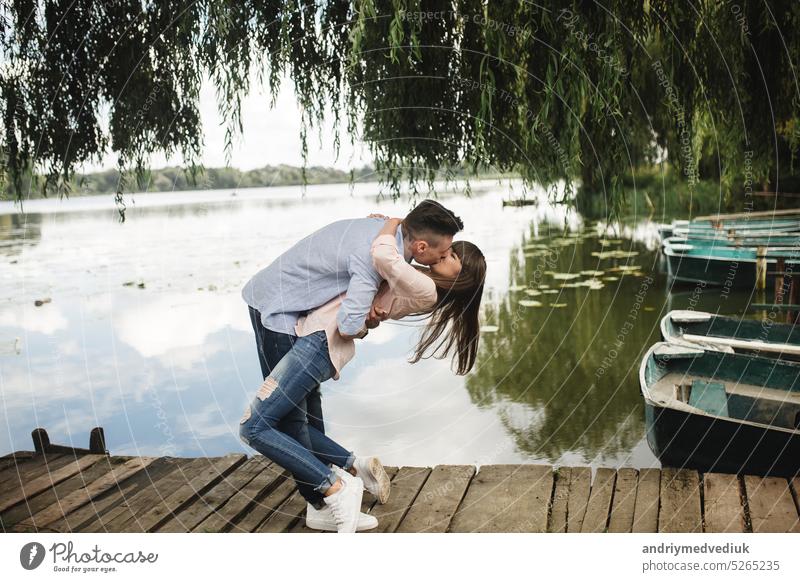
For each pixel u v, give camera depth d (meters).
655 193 11.93
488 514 2.18
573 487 2.38
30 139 3.68
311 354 1.88
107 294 6.87
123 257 9.09
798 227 8.48
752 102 3.95
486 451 3.44
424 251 1.95
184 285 7.09
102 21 3.57
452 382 4.44
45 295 6.96
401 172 3.85
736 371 3.66
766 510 2.16
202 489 2.44
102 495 2.42
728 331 4.49
